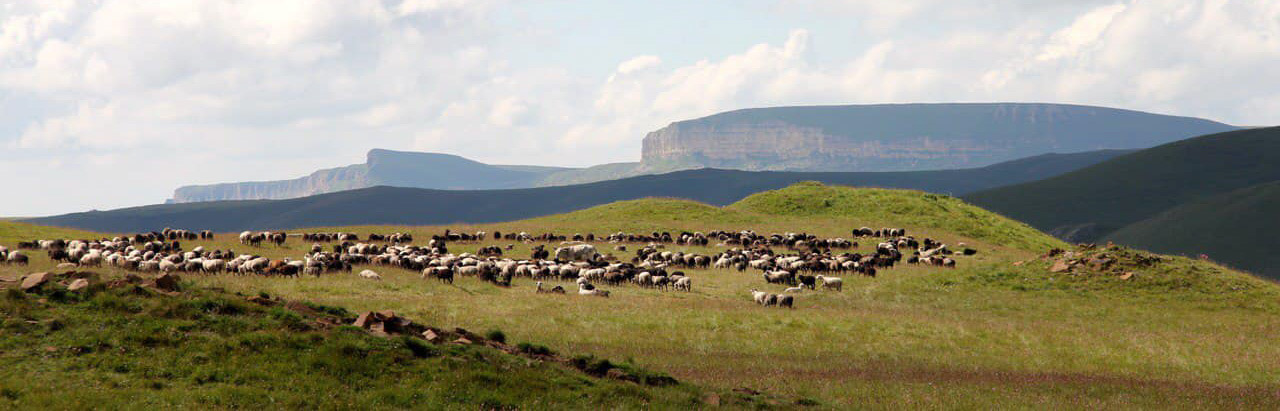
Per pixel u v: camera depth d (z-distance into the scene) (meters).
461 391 16.98
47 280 20.02
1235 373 27.31
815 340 30.47
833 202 96.50
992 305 42.25
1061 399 21.34
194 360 17.08
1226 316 39.34
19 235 56.59
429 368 17.95
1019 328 34.44
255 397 15.52
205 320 19.03
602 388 18.34
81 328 17.89
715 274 54.16
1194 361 29.00
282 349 17.92
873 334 31.89
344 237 65.25
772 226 84.19
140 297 19.95
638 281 47.56
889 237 77.69
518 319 31.22
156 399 14.98
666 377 20.36
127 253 44.16
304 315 20.53
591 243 70.56
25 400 14.27
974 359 28.39
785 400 19.30
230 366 16.89
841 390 21.52
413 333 20.69
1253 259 172.62
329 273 42.28
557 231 76.75
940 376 24.78
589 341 27.80
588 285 44.25
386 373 17.52
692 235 75.75
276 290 34.38
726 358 26.52
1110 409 20.25
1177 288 44.00
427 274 43.34
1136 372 27.11
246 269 39.94
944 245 68.19
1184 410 20.66
